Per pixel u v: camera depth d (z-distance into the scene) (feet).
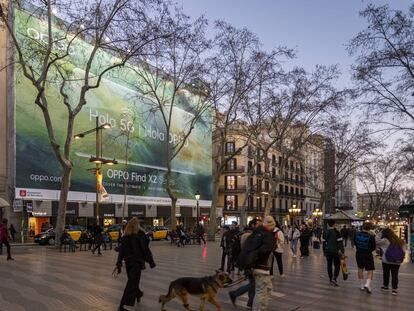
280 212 293.64
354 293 39.42
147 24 93.20
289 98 148.25
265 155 159.53
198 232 128.98
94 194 159.74
